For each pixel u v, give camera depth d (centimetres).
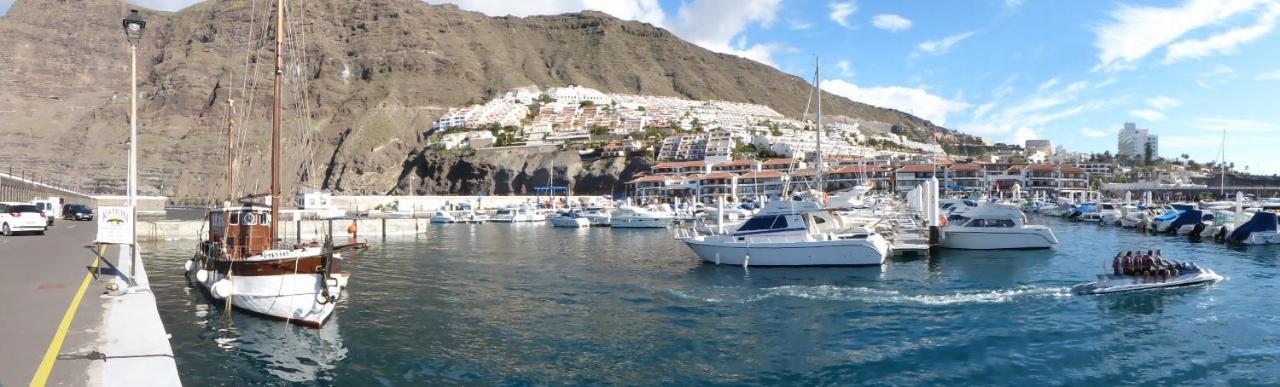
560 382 1526
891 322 2128
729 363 1689
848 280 3034
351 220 6612
